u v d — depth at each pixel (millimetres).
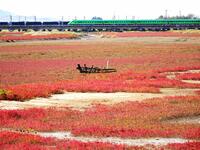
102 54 98312
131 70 66688
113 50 107875
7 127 26391
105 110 32125
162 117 29312
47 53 101125
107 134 24094
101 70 63844
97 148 20547
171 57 90688
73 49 112250
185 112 30719
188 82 52531
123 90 43844
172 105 33906
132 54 98000
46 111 31625
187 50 107125
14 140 22203
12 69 69188
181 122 28344
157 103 34938
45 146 21234
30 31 193250
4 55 96250
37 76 59656
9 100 37781
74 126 26469
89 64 77125
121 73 60719
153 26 198500
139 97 40062
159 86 47594
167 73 63281
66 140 22516
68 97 39906
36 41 147000
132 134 23984
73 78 56594
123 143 22438
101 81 51219
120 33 181750
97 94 41938
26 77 58594
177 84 48562
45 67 72250
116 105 34594
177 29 197125
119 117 29219
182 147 21000
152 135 24109
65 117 29547
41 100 38125
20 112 30625
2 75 60969
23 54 98562
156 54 97750
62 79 55844
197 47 115188
